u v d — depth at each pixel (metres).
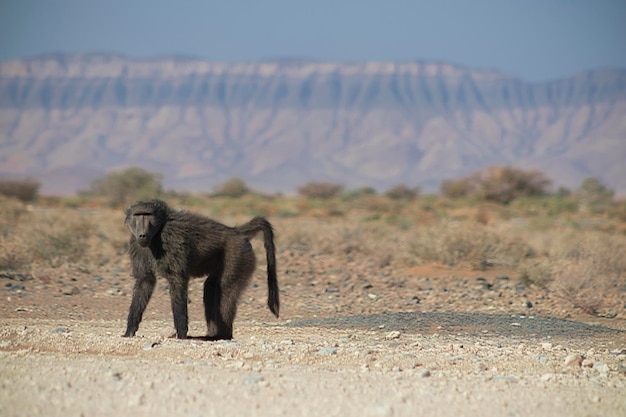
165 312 50.62
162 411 20.02
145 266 34.69
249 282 37.16
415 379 25.89
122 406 20.39
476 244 76.06
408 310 54.88
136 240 34.22
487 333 42.66
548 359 31.48
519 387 24.88
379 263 78.12
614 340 40.97
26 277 61.81
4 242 66.94
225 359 29.36
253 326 44.38
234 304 36.19
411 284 67.06
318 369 27.61
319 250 91.31
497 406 21.75
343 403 21.41
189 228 34.59
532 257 85.50
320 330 42.38
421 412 20.70
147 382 22.94
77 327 39.28
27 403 20.28
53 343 31.53
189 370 25.92
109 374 24.05
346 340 37.75
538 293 62.53
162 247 34.09
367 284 66.12
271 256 37.47
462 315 48.50
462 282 67.56
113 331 37.91
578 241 87.25
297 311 53.81
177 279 34.56
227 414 19.92
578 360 30.59
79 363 26.42
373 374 26.75
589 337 41.94
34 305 49.81
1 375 23.59
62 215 128.88
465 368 29.19
